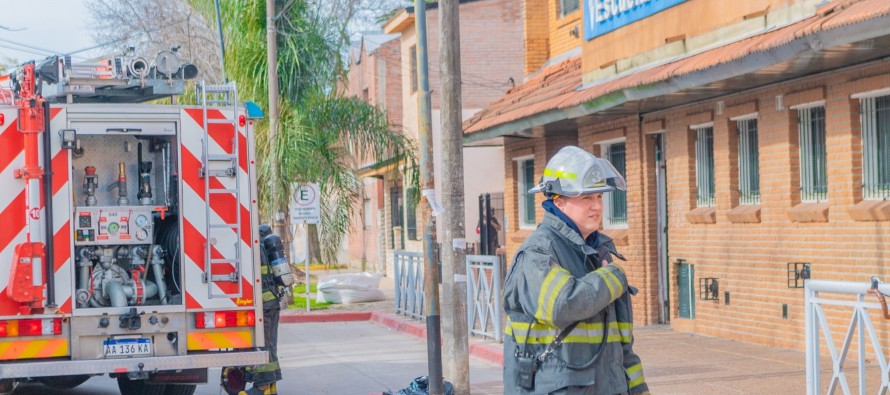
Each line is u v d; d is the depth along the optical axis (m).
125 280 9.41
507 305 4.80
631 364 4.95
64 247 9.03
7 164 8.88
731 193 13.84
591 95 14.72
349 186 24.25
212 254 9.41
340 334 17.66
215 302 9.42
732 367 11.45
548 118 16.47
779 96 12.60
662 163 15.88
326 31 23.73
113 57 9.66
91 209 9.21
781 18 11.55
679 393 10.09
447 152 10.72
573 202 4.84
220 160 9.45
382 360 14.26
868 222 11.20
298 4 23.27
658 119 15.46
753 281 13.28
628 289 4.93
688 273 15.08
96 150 9.51
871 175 11.32
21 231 8.92
